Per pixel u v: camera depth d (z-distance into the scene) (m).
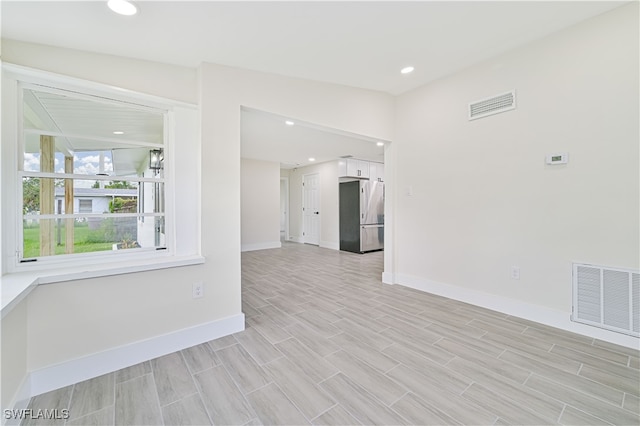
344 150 5.71
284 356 1.96
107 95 1.91
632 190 1.99
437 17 1.90
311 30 1.92
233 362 1.89
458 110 2.97
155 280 1.97
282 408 1.46
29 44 1.67
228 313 2.31
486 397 1.53
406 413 1.42
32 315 1.55
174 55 2.04
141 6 1.49
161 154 2.20
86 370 1.71
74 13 1.48
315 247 7.36
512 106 2.55
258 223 7.02
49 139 1.82
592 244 2.17
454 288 3.08
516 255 2.58
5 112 1.61
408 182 3.52
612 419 1.37
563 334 2.24
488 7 1.84
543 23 2.12
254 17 1.72
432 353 1.98
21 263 1.67
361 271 4.54
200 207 2.18
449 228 3.11
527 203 2.50
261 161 7.06
